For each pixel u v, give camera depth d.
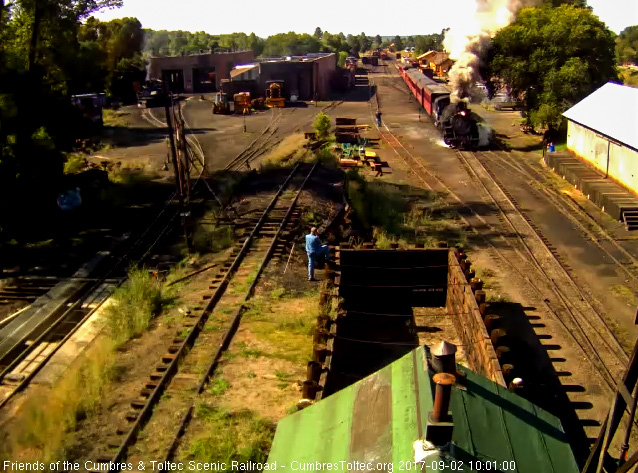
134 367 12.92
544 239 22.70
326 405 7.15
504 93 60.62
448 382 5.35
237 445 10.12
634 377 6.21
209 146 39.59
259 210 23.25
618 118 29.25
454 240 22.62
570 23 39.28
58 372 13.62
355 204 24.56
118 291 16.97
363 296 17.53
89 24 28.91
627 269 19.75
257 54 129.50
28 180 23.52
